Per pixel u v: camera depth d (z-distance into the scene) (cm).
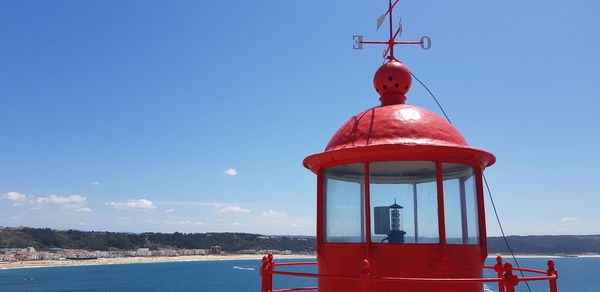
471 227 653
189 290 11194
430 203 632
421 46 794
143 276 15475
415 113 686
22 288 11656
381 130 665
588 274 16450
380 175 652
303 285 10488
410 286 598
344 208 676
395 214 640
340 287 645
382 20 826
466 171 673
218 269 19238
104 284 12744
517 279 551
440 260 600
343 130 713
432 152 629
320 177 717
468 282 595
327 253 672
